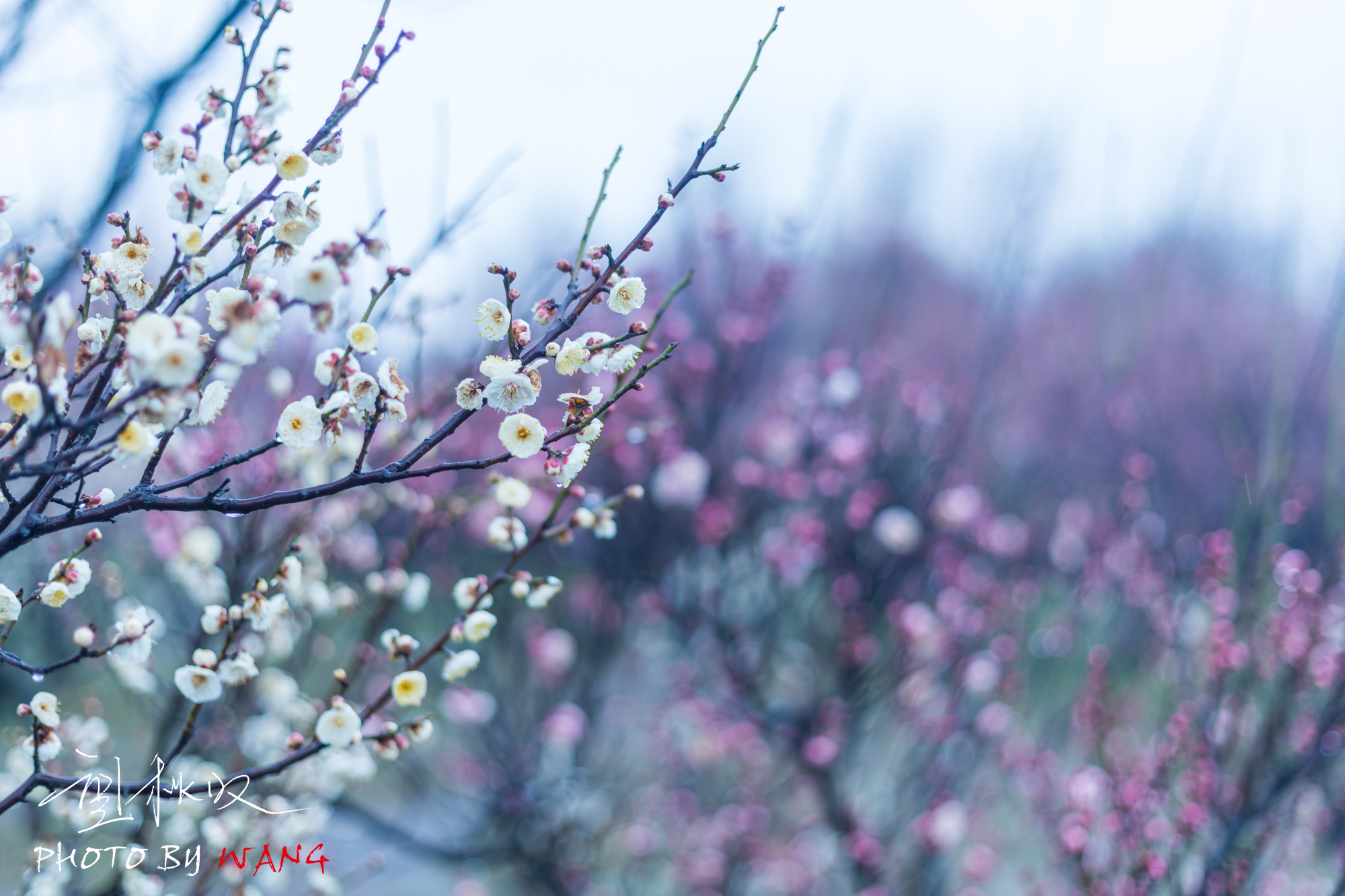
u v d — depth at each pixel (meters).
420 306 2.70
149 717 3.18
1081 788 3.20
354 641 3.83
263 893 2.82
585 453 1.52
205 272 1.48
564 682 5.11
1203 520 5.22
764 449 4.70
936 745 4.42
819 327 6.20
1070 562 5.33
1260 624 3.05
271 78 1.49
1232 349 5.93
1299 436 3.38
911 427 4.83
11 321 1.19
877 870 4.33
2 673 3.78
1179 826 2.74
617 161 1.60
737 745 4.66
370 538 3.72
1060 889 3.55
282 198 1.48
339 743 1.69
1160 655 3.55
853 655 4.46
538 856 4.80
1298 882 3.57
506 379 1.45
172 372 1.20
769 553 4.52
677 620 4.89
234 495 3.12
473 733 5.11
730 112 1.56
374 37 1.52
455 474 4.31
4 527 1.43
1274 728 2.89
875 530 4.55
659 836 5.18
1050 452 6.25
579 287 1.63
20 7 2.21
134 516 3.38
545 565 5.14
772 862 4.91
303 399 1.45
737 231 4.74
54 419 1.23
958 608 4.43
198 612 3.48
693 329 4.75
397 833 4.20
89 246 2.31
